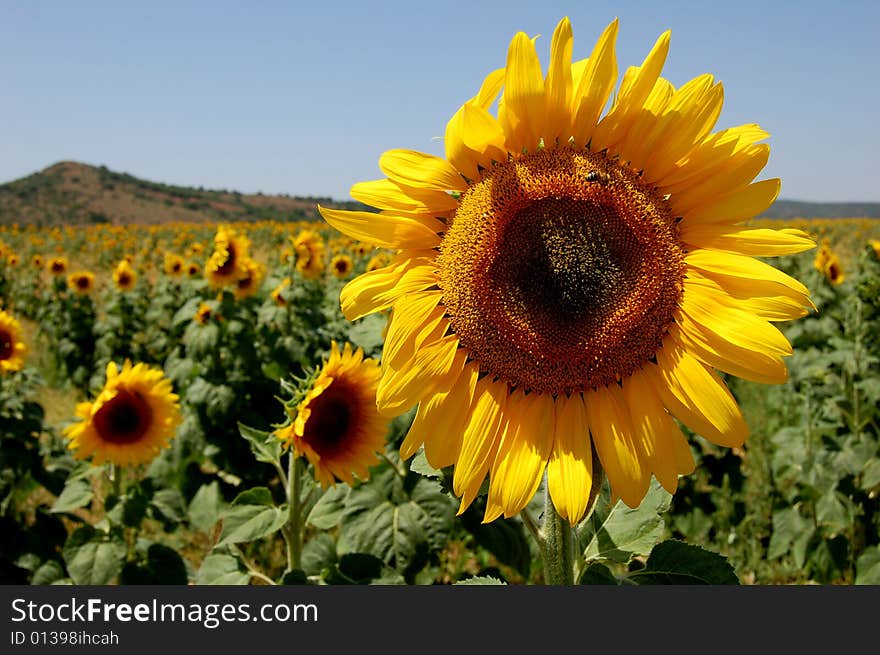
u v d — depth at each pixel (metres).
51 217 104.88
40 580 5.25
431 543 4.48
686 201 2.19
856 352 7.05
